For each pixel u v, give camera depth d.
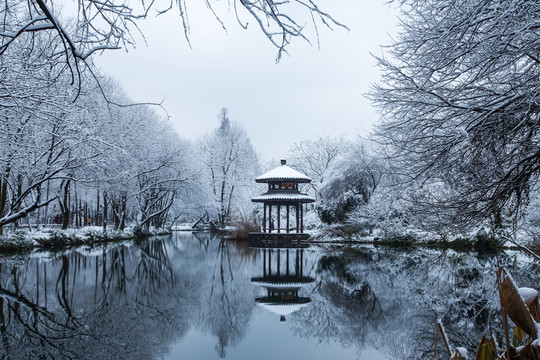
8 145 10.41
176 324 9.25
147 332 8.56
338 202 35.00
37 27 2.78
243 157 52.66
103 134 14.37
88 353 7.19
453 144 6.82
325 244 31.81
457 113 6.66
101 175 20.20
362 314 10.08
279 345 7.89
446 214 7.40
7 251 22.16
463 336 7.70
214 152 51.25
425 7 6.75
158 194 41.03
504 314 1.68
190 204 49.25
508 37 5.26
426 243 27.56
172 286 13.80
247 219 38.91
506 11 4.96
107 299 11.53
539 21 4.98
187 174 41.00
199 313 10.27
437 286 13.05
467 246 24.78
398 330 8.44
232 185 50.69
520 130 6.56
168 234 48.38
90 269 17.17
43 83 6.41
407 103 7.09
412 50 6.83
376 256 22.42
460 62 6.07
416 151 7.32
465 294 11.69
